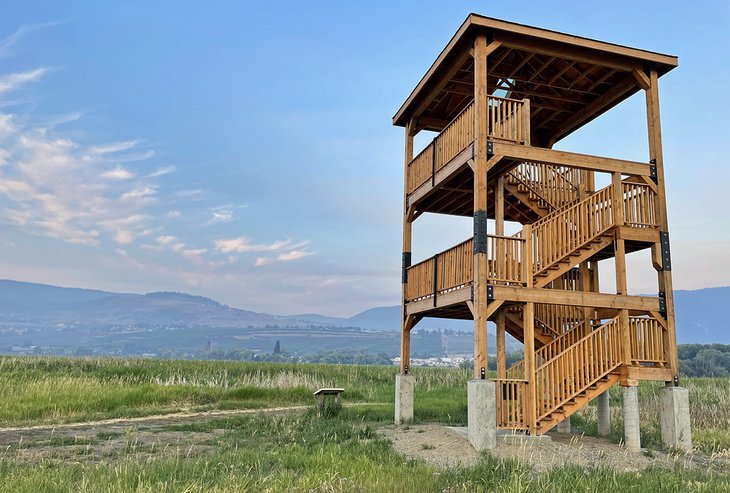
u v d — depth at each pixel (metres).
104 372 27.41
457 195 15.69
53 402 18.30
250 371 31.92
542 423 12.25
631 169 13.73
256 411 19.47
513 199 15.68
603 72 14.86
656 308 13.27
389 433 13.72
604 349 12.86
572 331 14.31
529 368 12.41
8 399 18.34
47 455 10.91
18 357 30.44
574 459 10.80
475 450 11.31
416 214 17.25
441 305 13.82
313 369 33.72
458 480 8.54
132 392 20.53
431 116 17.62
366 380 31.53
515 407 13.36
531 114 17.36
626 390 12.65
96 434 13.73
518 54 14.95
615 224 13.42
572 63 14.64
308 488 7.90
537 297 12.47
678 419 12.70
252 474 8.72
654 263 13.66
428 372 34.19
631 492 8.13
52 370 27.23
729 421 17.39
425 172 15.55
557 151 13.16
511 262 12.48
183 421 16.56
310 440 12.34
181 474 8.52
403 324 16.28
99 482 7.91
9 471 8.83
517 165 13.58
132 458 10.50
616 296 13.04
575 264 13.28
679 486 8.59
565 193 15.38
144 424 15.85
